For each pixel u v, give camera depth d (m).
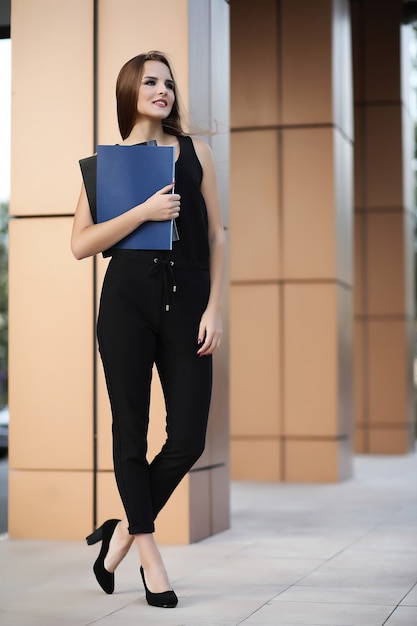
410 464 11.68
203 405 3.84
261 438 9.58
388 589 4.16
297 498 7.96
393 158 13.46
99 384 5.74
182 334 3.79
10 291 5.82
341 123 9.84
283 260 9.56
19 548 5.39
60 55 5.79
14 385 5.82
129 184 3.76
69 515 5.75
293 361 9.52
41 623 3.58
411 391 13.73
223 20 6.36
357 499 7.86
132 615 3.69
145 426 3.87
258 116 9.63
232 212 9.67
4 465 12.78
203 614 3.70
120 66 5.74
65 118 5.78
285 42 9.59
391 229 13.45
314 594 4.05
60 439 5.77
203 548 5.37
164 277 3.75
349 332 10.01
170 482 3.90
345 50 10.14
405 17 13.63
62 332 5.77
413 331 14.09
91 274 5.74
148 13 5.70
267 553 5.16
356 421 13.52
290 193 9.55
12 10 5.84
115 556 4.04
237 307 9.64
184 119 5.47
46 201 5.79
